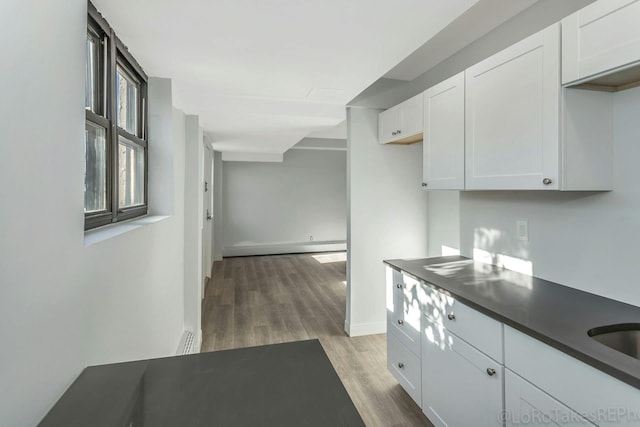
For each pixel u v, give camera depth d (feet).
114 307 4.14
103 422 2.47
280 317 12.66
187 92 8.74
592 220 5.36
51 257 2.76
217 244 23.56
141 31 5.47
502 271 6.98
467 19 7.25
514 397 4.38
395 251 11.18
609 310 4.66
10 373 2.24
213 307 13.79
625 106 4.86
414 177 11.26
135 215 6.57
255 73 7.51
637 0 3.79
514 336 4.37
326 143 23.61
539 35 5.02
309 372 3.09
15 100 2.31
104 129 5.07
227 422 2.41
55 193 2.85
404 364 7.41
